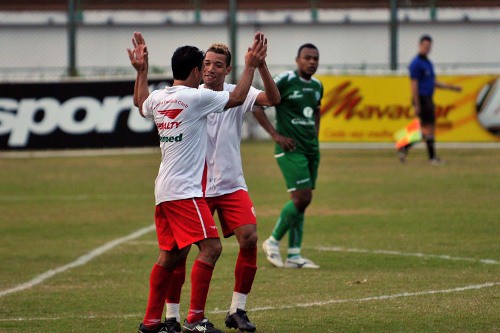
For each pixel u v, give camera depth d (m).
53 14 101.88
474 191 54.03
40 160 75.38
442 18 102.31
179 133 22.05
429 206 48.50
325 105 78.69
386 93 78.50
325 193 54.31
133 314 25.69
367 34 103.00
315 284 29.75
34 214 47.81
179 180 22.11
